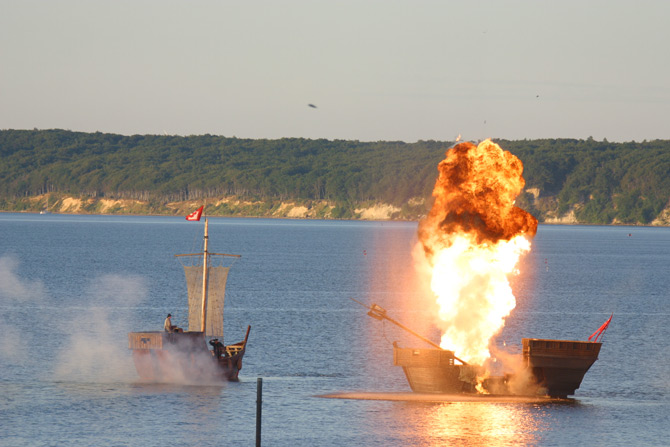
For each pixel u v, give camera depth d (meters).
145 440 84.19
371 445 83.56
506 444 84.56
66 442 83.19
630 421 93.12
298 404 99.38
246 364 125.56
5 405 97.19
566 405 99.88
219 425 90.12
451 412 95.88
